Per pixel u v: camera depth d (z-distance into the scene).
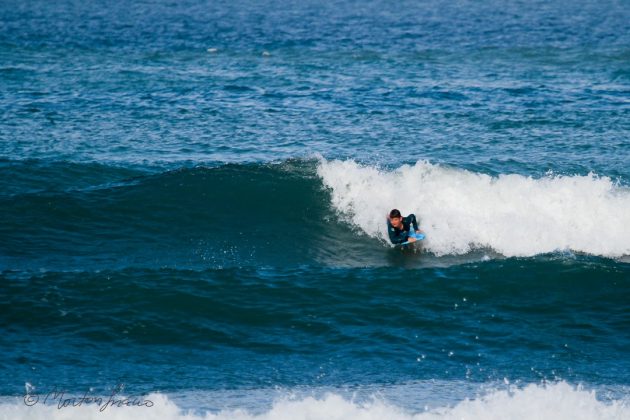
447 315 48.72
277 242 61.69
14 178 73.62
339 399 37.09
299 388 40.22
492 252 60.06
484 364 43.28
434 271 54.31
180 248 60.25
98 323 46.59
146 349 44.38
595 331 47.06
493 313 49.03
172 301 49.25
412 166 74.75
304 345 45.28
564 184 64.94
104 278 51.59
